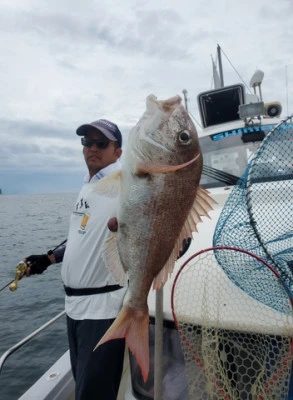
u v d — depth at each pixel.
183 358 1.93
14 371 5.67
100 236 2.31
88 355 2.26
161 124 1.64
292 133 2.25
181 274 1.99
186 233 1.64
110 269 1.82
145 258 1.66
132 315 1.65
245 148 3.87
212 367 1.69
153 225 1.65
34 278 11.81
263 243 1.79
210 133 4.21
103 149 2.58
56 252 3.04
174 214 1.63
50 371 3.04
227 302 1.81
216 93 5.10
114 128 2.63
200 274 1.96
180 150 1.61
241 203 1.97
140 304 1.66
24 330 7.55
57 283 11.16
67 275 2.45
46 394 2.70
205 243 2.23
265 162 2.26
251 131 3.90
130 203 1.67
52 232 23.81
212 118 5.21
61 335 7.03
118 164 2.66
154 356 1.98
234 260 1.86
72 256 2.40
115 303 2.29
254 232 1.79
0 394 5.05
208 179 3.75
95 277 2.31
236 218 1.96
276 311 1.71
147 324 1.64
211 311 1.78
